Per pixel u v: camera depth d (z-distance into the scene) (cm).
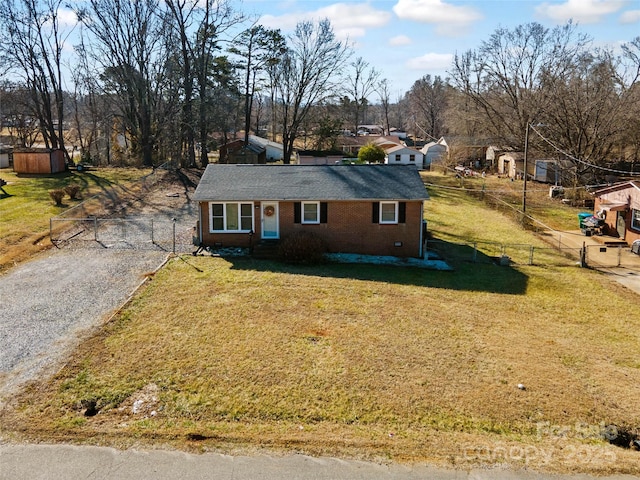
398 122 13988
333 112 6438
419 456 945
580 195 4225
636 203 2833
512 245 2747
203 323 1493
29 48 4334
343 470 902
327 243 2409
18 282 1792
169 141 5153
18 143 6469
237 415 1060
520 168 5450
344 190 2395
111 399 1098
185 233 2555
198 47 4616
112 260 2086
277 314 1585
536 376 1262
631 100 4525
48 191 3262
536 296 1956
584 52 5044
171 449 948
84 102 6781
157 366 1236
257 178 2484
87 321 1478
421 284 2006
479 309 1756
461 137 6362
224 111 6088
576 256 2631
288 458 931
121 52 4475
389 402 1122
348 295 1797
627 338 1580
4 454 919
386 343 1410
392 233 2414
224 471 892
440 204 4000
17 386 1128
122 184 3625
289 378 1203
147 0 4384
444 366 1293
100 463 903
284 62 5356
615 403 1158
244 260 2191
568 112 4778
